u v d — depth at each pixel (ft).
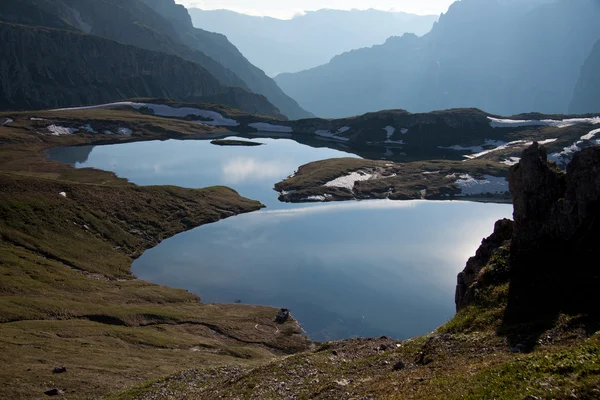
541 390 60.85
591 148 113.50
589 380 59.52
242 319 241.14
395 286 301.63
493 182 602.44
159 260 334.85
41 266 260.21
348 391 93.76
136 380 141.79
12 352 149.38
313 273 319.68
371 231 419.95
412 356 110.01
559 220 117.60
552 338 90.33
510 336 97.55
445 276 319.06
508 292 114.62
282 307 269.03
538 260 116.88
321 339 231.91
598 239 108.68
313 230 418.31
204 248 362.33
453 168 650.02
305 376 113.19
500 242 139.13
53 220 329.52
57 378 134.21
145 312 222.69
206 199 471.21
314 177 600.39
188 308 247.29
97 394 128.06
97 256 312.91
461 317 117.70
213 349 194.29
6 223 300.81
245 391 108.88
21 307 196.44
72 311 206.59
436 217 472.03
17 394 121.29
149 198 425.69
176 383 130.52
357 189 573.33
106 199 391.86
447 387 74.90
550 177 123.75
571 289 103.45
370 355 127.34
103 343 177.06
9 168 540.93
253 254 353.31
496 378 70.59
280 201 519.60
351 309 267.18
